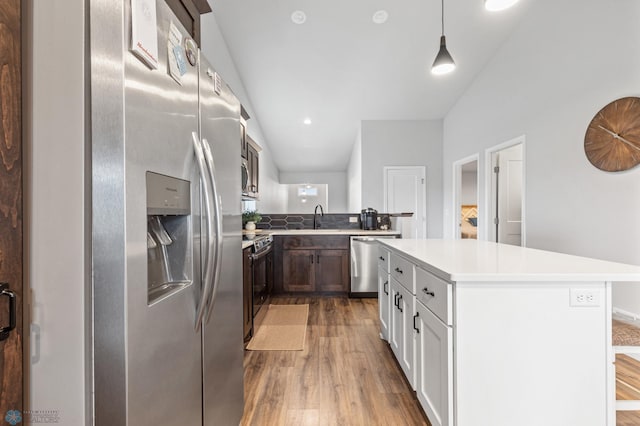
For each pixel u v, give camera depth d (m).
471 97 4.50
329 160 7.13
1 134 0.57
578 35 2.72
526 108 3.39
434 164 5.41
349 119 5.36
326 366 2.05
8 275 0.59
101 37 0.63
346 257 3.86
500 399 1.16
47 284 0.62
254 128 4.95
